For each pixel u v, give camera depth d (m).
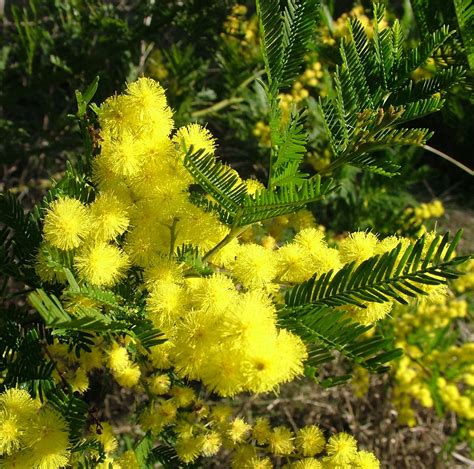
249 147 0.25
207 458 0.23
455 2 0.10
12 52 0.24
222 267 0.11
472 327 0.28
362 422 0.26
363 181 0.21
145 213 0.10
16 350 0.11
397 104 0.10
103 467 0.11
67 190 0.10
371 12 0.18
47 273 0.10
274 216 0.08
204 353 0.08
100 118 0.09
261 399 0.24
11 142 0.23
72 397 0.10
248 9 0.25
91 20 0.22
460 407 0.20
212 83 0.26
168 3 0.22
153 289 0.09
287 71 0.09
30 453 0.09
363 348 0.07
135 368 0.14
